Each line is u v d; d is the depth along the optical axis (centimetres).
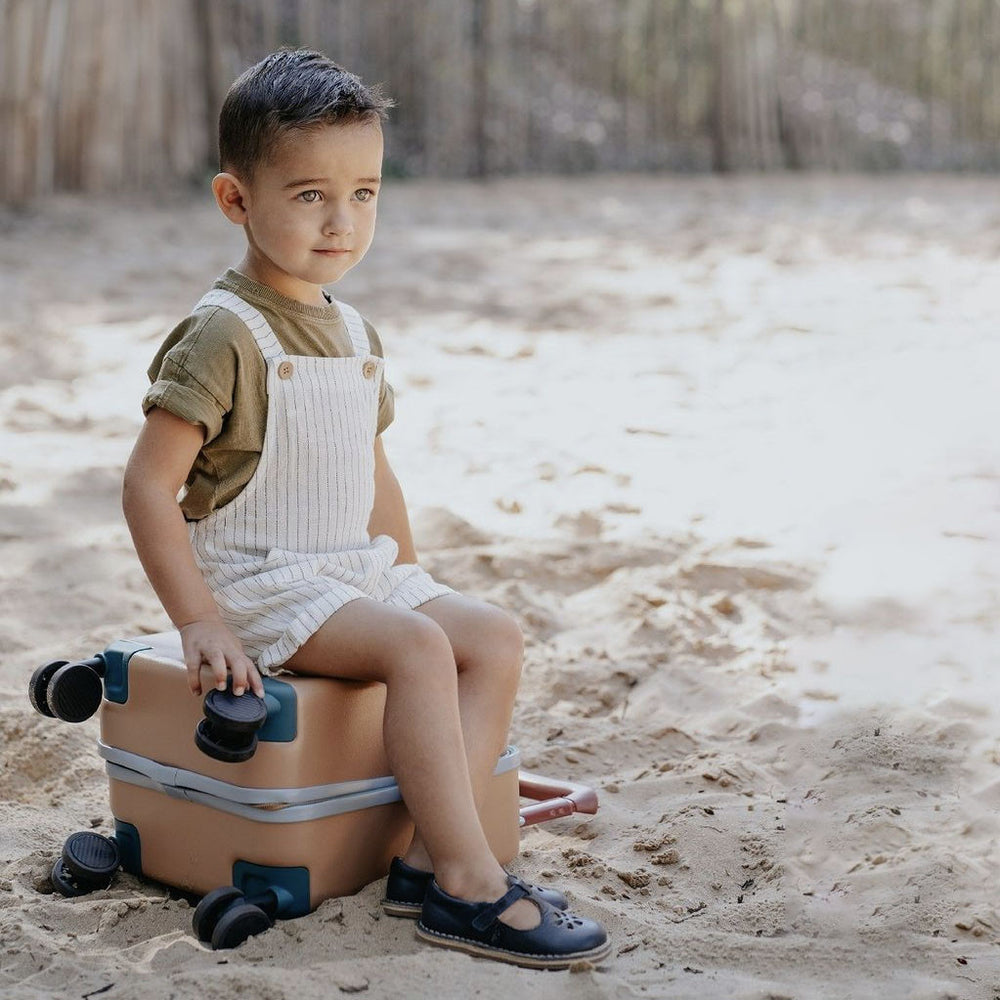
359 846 252
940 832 281
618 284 928
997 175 1866
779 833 281
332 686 245
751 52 1802
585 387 651
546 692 359
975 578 417
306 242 250
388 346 731
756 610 402
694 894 262
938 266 981
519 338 757
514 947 229
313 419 255
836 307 834
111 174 1262
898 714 334
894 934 241
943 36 1948
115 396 623
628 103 1784
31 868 267
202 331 250
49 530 462
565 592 420
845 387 642
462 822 236
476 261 1017
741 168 1811
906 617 393
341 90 250
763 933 246
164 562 243
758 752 325
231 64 1441
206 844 254
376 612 244
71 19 1205
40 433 568
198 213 1213
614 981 222
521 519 473
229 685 235
